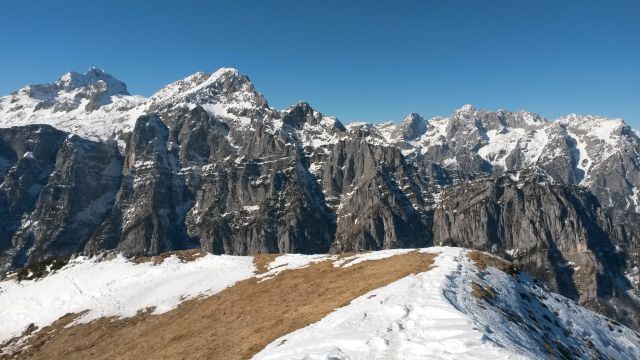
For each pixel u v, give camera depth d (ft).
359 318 117.08
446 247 211.82
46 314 279.08
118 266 332.39
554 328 152.25
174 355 163.53
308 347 103.40
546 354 108.47
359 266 209.87
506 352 90.12
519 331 117.60
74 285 308.81
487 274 168.55
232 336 160.97
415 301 122.72
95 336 226.99
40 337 249.14
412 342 97.35
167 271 299.58
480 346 92.84
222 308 206.08
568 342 146.61
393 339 100.07
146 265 321.11
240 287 230.07
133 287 286.05
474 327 101.76
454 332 100.32
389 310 118.83
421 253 206.28
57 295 300.40
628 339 178.70
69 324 253.85
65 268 358.43
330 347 99.60
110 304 264.93
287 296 191.52
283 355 103.45
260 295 206.90
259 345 134.62
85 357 204.95
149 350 183.52
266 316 171.63
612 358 156.04
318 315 143.33
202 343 165.27
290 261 260.21
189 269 295.28
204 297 232.73
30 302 301.63
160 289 268.21
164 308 236.63
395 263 196.03
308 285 199.21
